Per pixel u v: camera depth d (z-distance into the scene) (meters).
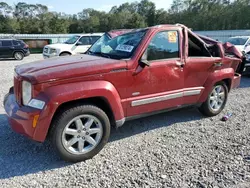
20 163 3.05
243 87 7.31
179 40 3.87
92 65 3.10
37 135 2.82
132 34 3.86
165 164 3.01
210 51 4.54
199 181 2.67
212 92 4.53
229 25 54.50
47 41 29.77
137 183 2.64
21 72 3.10
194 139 3.72
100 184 2.63
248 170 2.87
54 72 2.89
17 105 3.06
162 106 3.80
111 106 3.20
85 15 74.19
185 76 3.98
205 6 62.16
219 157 3.17
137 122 4.41
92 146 3.16
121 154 3.27
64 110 2.93
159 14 73.06
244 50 10.73
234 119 4.56
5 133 3.86
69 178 2.75
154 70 3.56
